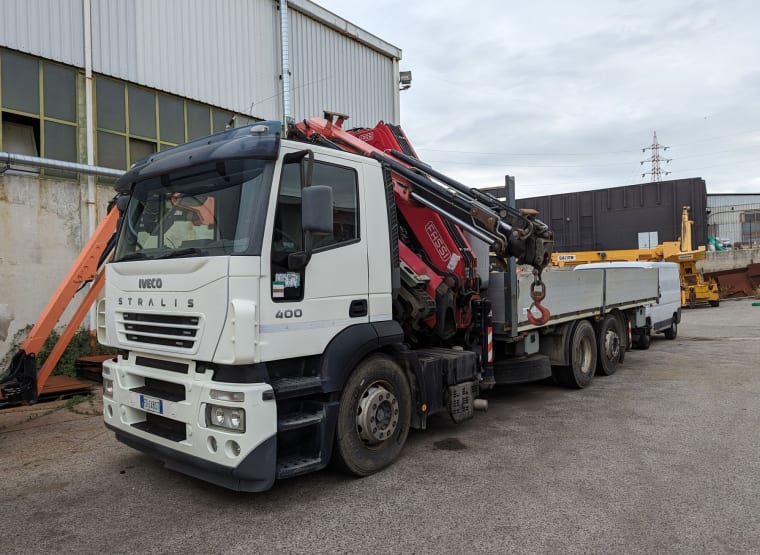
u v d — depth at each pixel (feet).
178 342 13.11
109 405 15.28
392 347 16.39
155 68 36.83
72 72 32.60
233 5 41.86
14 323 29.45
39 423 21.44
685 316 69.97
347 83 52.19
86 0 32.86
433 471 15.71
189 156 13.83
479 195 18.98
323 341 14.06
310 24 48.34
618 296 31.94
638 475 15.25
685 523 12.26
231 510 13.19
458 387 18.57
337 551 11.13
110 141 34.58
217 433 12.23
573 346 26.40
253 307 12.21
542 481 14.87
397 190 19.75
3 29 29.58
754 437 18.70
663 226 104.12
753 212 155.12
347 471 14.87
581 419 21.44
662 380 29.22
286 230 13.35
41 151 31.19
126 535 11.93
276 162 13.16
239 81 42.22
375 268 15.87
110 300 15.46
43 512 13.20
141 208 15.25
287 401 13.87
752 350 40.04
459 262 20.66
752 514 12.71
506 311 21.63
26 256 30.04
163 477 15.49
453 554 10.96
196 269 12.64
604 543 11.37
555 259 79.36
